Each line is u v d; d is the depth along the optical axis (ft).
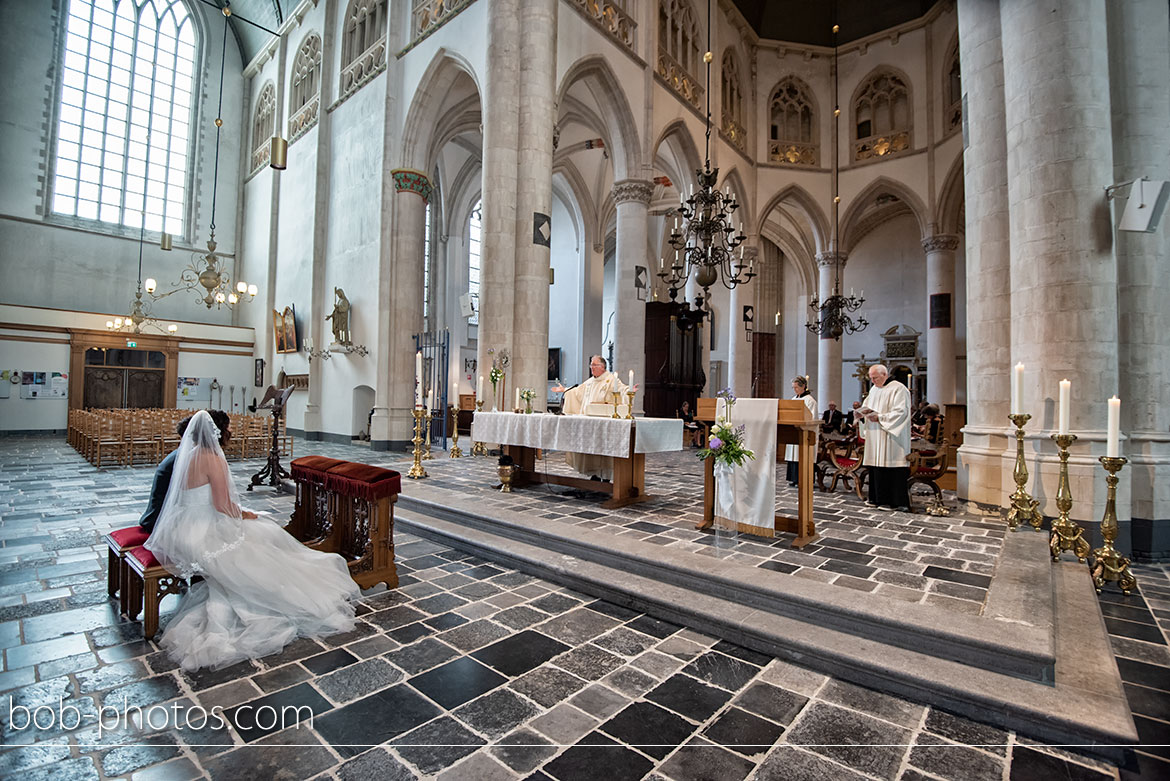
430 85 45.93
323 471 15.94
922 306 73.31
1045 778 7.37
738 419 17.22
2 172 60.39
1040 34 19.25
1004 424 21.86
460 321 75.25
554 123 36.65
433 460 36.45
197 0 72.74
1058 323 18.81
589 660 10.61
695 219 36.11
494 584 14.92
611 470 24.00
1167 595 14.66
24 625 11.68
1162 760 7.78
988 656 9.58
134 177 69.05
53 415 58.23
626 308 46.32
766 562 14.30
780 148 66.74
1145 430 18.76
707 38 58.13
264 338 66.90
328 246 56.24
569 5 39.91
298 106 63.62
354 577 13.79
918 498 24.79
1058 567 15.46
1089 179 18.53
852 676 9.98
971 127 23.24
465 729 8.27
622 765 7.49
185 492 11.09
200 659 9.91
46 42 63.21
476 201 77.61
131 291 67.87
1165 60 19.16
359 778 7.14
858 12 64.28
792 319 84.99
